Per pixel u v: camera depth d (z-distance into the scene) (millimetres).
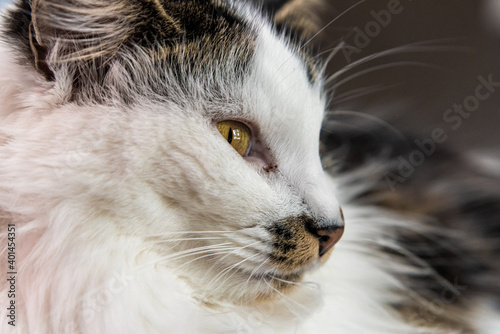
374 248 527
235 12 464
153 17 437
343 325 485
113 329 434
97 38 436
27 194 430
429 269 532
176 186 436
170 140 434
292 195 449
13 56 437
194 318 443
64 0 428
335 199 460
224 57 447
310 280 476
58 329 433
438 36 631
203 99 443
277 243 443
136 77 440
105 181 429
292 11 525
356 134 574
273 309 463
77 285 432
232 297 454
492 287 544
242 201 440
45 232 432
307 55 493
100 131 430
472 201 563
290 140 454
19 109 436
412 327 513
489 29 634
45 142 429
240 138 451
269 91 450
